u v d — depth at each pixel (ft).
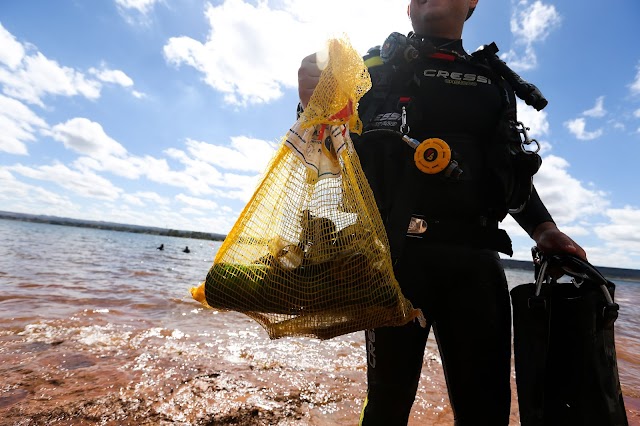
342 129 3.69
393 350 4.20
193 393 7.79
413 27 5.60
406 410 4.30
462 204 4.39
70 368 8.75
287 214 3.65
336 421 7.16
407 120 4.55
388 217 4.16
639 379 11.69
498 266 4.51
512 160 4.64
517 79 5.00
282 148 3.65
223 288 3.37
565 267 4.11
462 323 4.29
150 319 15.02
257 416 7.07
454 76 4.78
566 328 3.88
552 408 3.76
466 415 4.24
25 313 13.89
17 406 6.66
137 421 6.49
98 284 23.82
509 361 4.38
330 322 3.51
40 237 97.91
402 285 4.26
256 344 12.31
